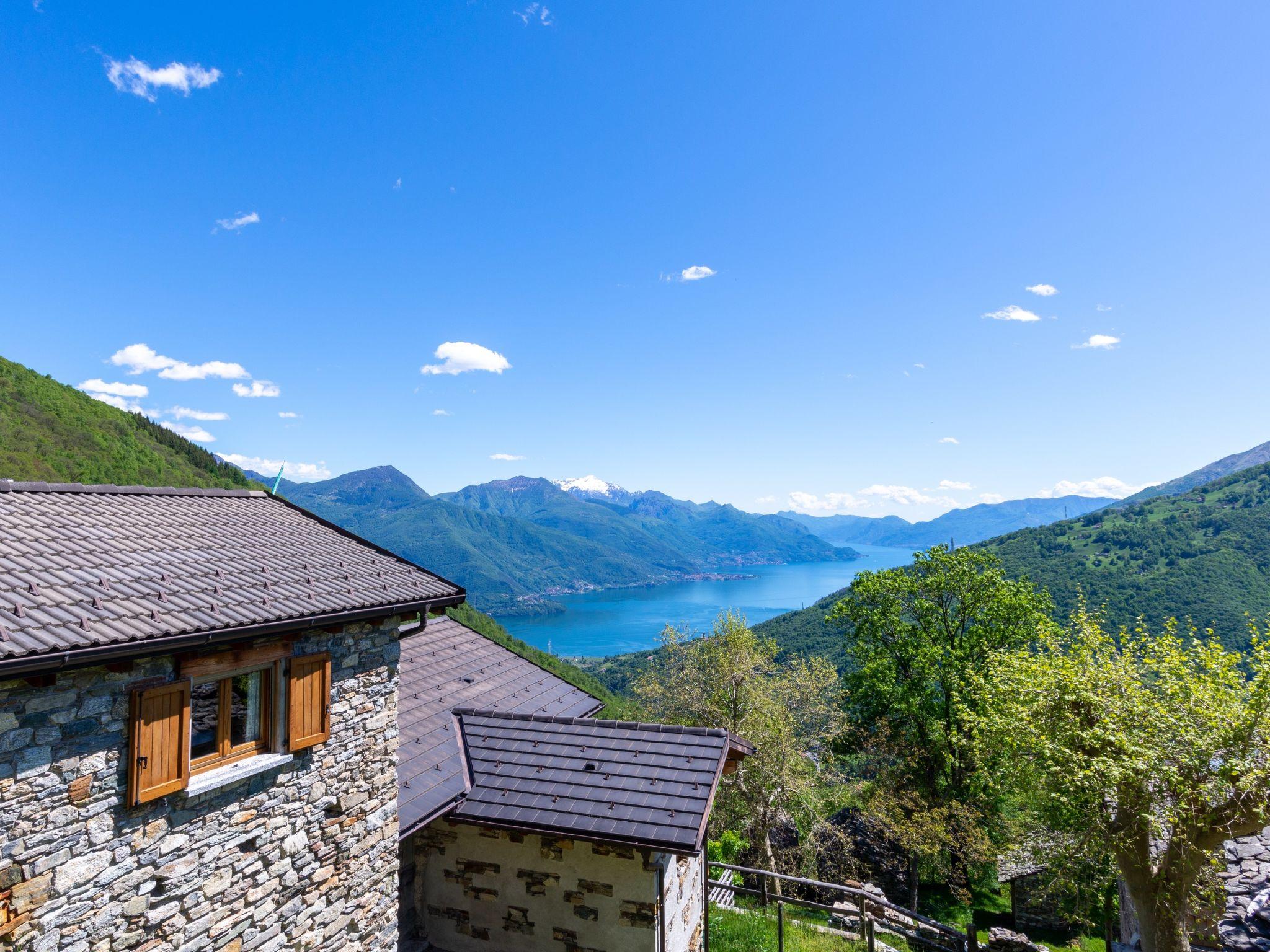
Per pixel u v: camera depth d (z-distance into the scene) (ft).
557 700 56.44
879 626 112.68
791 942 51.24
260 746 26.89
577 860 35.19
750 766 90.27
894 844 106.32
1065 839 62.18
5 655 17.52
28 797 19.07
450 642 58.75
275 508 41.52
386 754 32.81
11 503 28.14
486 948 36.81
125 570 25.25
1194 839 51.88
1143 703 55.93
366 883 31.40
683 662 107.04
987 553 108.78
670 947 36.27
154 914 22.38
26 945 18.93
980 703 77.92
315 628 28.35
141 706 21.74
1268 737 50.21
